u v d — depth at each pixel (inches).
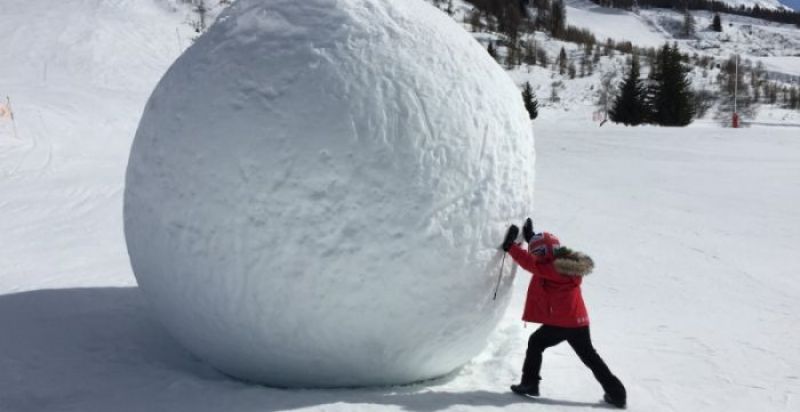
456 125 161.2
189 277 163.0
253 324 160.2
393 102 157.2
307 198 151.6
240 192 154.0
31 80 1219.9
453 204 158.9
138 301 258.8
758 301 292.7
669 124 1603.1
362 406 160.1
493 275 171.3
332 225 151.8
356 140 152.9
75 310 244.7
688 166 761.0
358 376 171.0
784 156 824.3
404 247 154.3
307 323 157.8
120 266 331.6
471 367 199.5
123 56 1454.2
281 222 152.3
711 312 274.8
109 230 440.5
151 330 224.4
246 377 179.5
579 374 198.4
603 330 247.0
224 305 160.7
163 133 167.6
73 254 362.9
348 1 171.3
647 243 411.2
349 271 153.2
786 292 307.9
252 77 160.4
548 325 172.6
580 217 494.3
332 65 159.3
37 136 862.5
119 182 637.9
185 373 185.5
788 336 243.4
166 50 1556.3
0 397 169.0
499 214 167.9
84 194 574.9
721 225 466.0
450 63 168.4
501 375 194.2
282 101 156.0
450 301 163.3
